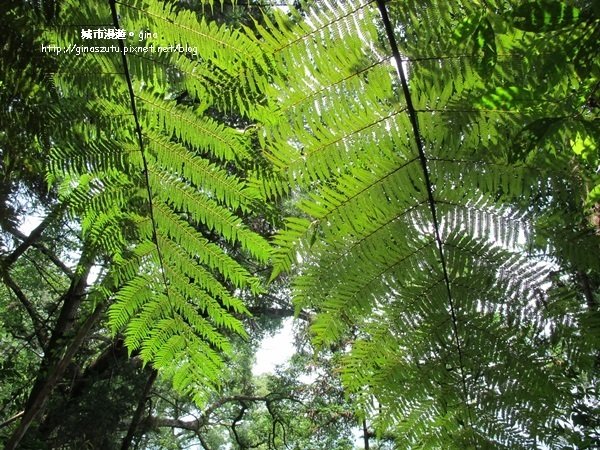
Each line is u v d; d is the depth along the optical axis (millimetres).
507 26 1555
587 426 3842
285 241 2152
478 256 2096
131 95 2156
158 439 18422
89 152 2250
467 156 1978
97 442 11102
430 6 1686
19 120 1885
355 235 2150
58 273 12828
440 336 2205
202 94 2104
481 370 2184
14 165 2016
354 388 2287
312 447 15273
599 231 1976
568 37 1448
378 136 2018
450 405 2223
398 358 2248
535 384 2107
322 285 2180
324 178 2115
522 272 2070
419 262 2168
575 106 1615
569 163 1848
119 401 11016
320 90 1946
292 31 1858
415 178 2068
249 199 2406
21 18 1750
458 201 2068
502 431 2156
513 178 1938
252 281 2713
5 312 12414
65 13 1946
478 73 1632
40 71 1810
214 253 2682
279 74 1932
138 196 2535
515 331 2098
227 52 1964
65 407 10664
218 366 3027
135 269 2787
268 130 2057
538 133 1504
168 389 14969
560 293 2031
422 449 2219
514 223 2027
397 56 1807
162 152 2389
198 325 2943
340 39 1846
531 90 1620
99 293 2867
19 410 10281
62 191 2727
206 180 2424
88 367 12102
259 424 19719
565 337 2010
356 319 2223
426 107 1924
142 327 2926
